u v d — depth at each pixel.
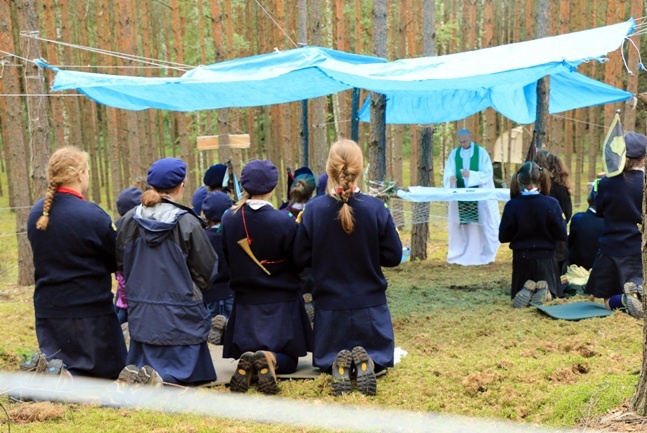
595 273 5.79
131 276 4.04
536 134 7.54
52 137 20.16
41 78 8.50
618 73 12.44
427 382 4.15
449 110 9.10
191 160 18.38
